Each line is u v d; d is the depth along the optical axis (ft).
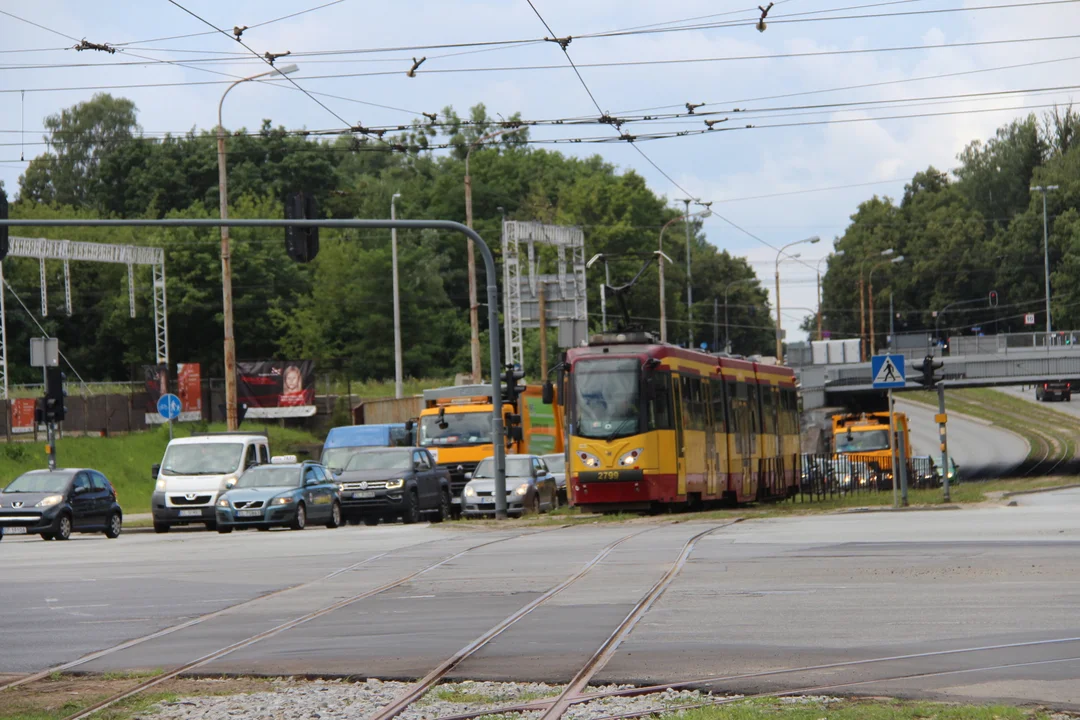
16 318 570.87
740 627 76.89
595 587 99.40
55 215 647.15
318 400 416.87
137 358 584.81
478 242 194.39
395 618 86.07
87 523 204.54
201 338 591.78
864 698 56.08
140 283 573.33
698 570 108.68
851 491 296.92
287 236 178.70
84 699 61.72
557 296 361.92
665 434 200.95
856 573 101.96
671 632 75.92
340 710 57.41
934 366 202.28
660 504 207.21
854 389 492.95
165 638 80.74
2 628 87.10
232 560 135.64
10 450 303.89
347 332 601.21
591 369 202.49
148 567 129.70
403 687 62.28
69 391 392.47
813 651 68.03
